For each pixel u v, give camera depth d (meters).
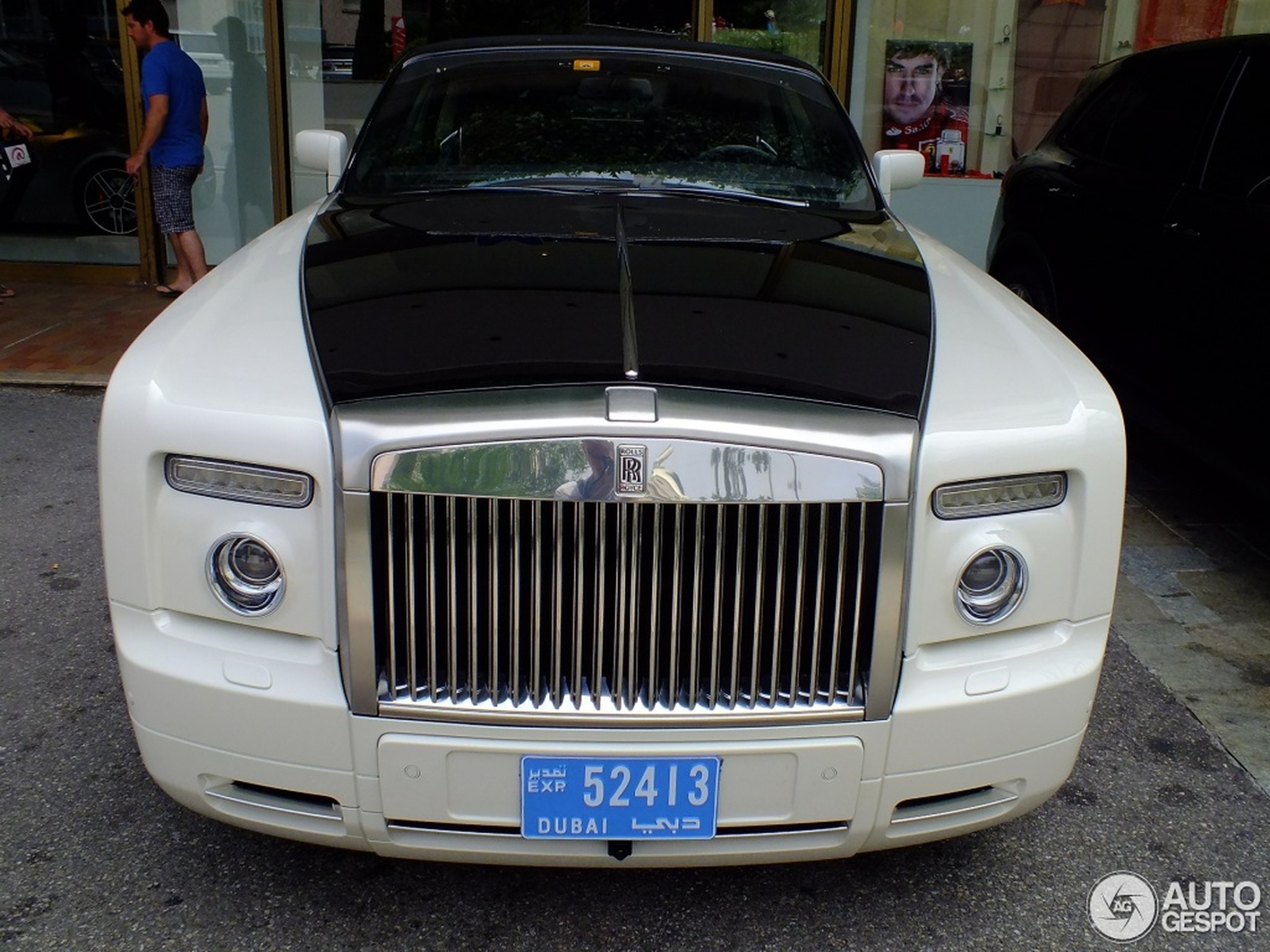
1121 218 4.83
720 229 2.96
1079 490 2.22
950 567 2.13
